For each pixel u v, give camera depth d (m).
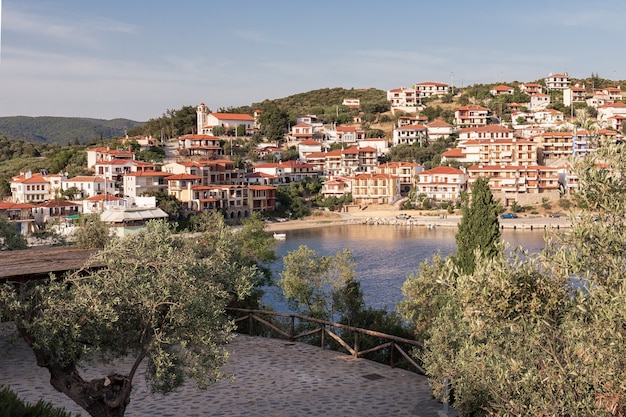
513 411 9.37
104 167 150.38
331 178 176.38
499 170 162.25
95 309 11.69
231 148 189.62
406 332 29.64
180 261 12.98
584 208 9.91
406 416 16.39
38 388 18.27
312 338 30.38
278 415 16.50
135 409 16.91
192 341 12.84
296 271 37.56
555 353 9.70
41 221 128.12
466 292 10.10
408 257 93.56
